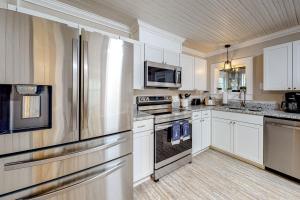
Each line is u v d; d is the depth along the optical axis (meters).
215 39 2.98
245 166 2.40
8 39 0.89
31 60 0.96
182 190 1.82
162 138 2.11
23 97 1.01
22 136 0.95
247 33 2.69
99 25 2.21
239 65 3.25
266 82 2.56
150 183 1.97
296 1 1.74
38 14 1.37
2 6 1.21
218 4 1.82
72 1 1.79
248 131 2.44
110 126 1.37
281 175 2.12
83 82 1.18
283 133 2.03
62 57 1.08
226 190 1.81
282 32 2.56
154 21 2.27
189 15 2.09
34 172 0.99
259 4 1.81
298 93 2.20
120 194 1.48
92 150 1.22
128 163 1.54
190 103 3.65
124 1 1.78
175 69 2.66
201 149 2.89
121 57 1.43
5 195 0.91
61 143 1.10
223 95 3.45
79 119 1.18
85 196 1.22
